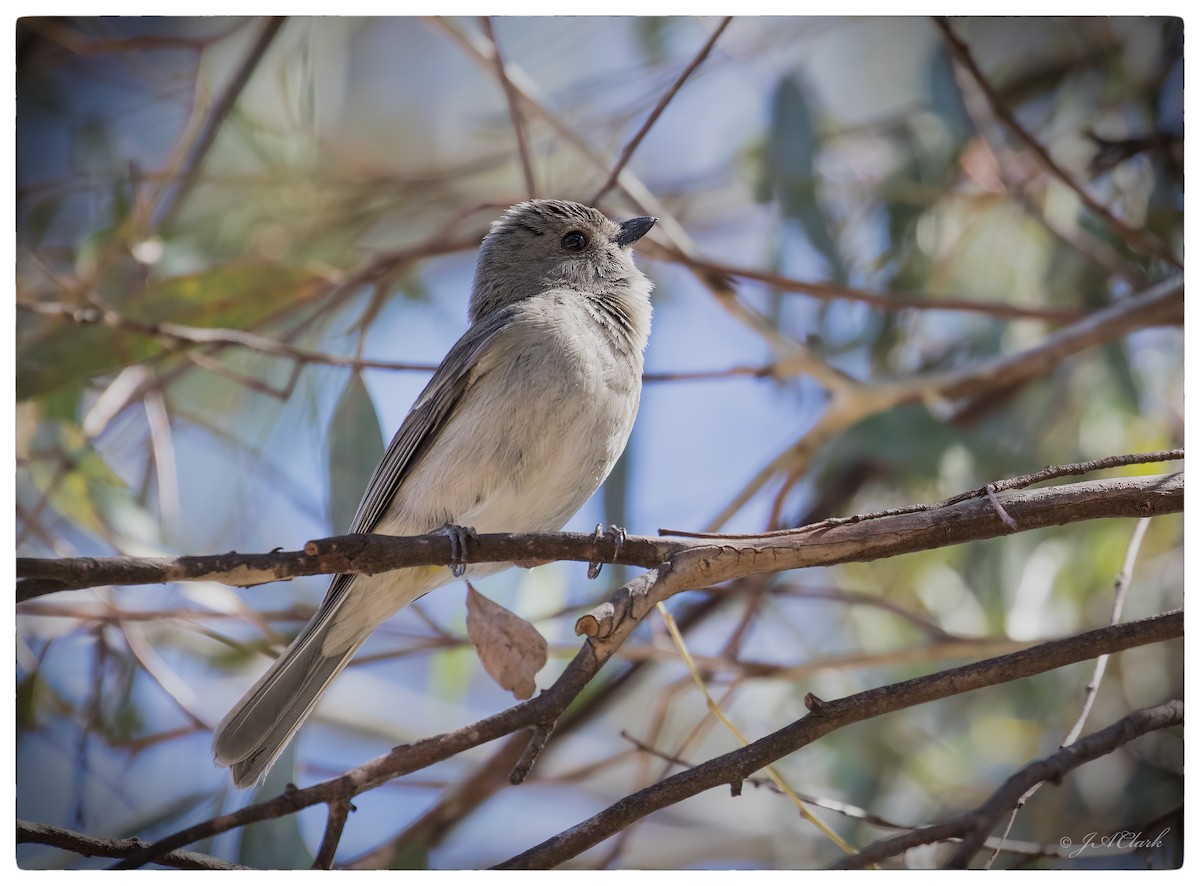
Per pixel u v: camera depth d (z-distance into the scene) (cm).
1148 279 1079
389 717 1183
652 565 641
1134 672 1011
